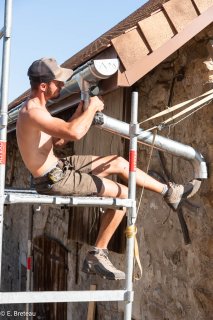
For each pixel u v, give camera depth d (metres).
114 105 6.87
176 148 5.19
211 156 5.33
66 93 5.54
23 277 11.86
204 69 5.45
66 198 4.27
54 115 8.51
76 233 8.06
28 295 4.08
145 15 5.52
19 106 7.68
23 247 11.91
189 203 5.55
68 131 4.36
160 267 6.07
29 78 4.61
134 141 4.66
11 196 4.12
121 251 6.61
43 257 10.23
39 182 4.66
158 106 6.16
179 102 5.84
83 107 4.93
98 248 4.96
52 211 9.80
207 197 5.35
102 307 7.54
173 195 5.06
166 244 5.97
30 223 11.16
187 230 5.61
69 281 8.80
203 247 5.37
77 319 8.41
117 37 4.97
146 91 6.37
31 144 4.51
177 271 5.77
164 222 6.01
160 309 6.03
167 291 5.93
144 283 6.35
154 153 6.22
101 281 7.57
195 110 5.36
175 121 5.87
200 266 5.41
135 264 6.48
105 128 4.97
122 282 6.96
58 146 5.16
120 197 4.86
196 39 5.58
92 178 4.78
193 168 5.36
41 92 4.57
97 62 4.81
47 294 4.12
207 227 5.34
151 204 6.26
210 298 5.26
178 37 5.14
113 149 6.89
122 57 4.95
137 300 6.48
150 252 6.27
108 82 5.07
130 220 4.46
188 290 5.57
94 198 4.41
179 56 5.84
